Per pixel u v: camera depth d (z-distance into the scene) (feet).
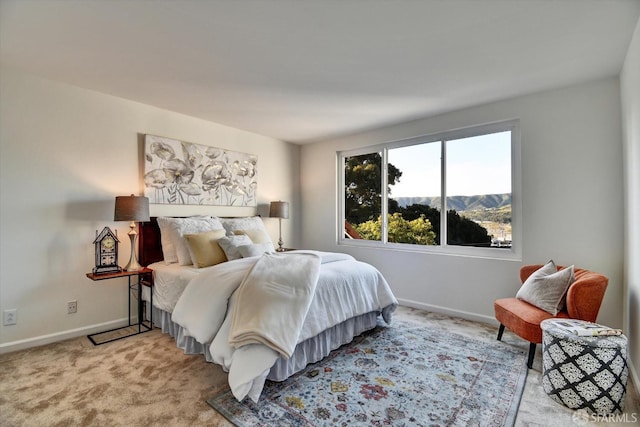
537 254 9.82
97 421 5.55
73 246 9.41
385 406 6.05
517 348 8.64
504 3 5.65
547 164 9.65
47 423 5.48
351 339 9.04
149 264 10.68
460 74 8.55
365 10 5.82
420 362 7.84
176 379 6.97
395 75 8.61
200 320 7.13
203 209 12.60
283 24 6.29
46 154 8.94
